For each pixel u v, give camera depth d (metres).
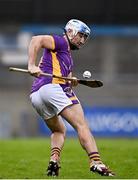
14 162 26.22
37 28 79.44
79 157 28.39
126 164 25.16
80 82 20.61
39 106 20.69
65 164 25.41
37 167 24.56
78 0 79.12
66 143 37.50
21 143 36.09
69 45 20.80
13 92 75.69
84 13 79.12
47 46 20.28
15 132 69.75
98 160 20.03
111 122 63.31
